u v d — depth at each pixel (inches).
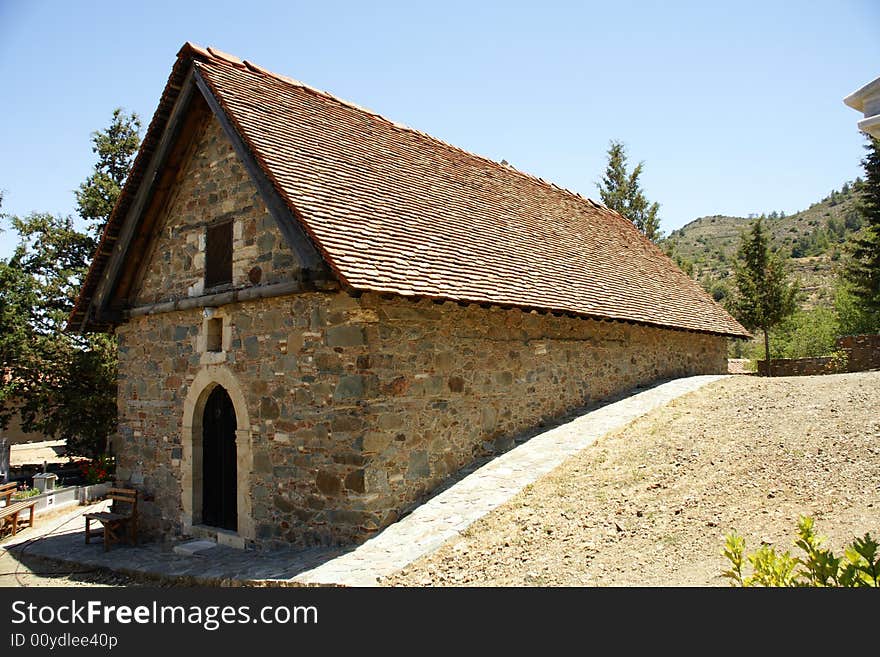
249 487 311.3
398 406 285.1
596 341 452.4
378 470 270.8
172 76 350.3
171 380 369.7
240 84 359.6
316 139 358.3
